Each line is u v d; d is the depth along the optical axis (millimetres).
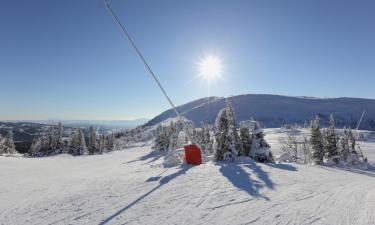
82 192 11867
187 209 9078
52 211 9125
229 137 23328
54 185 14578
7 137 113500
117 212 8844
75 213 8812
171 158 22266
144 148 122438
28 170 26578
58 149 112375
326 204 9609
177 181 13508
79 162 47219
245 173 15719
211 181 13398
